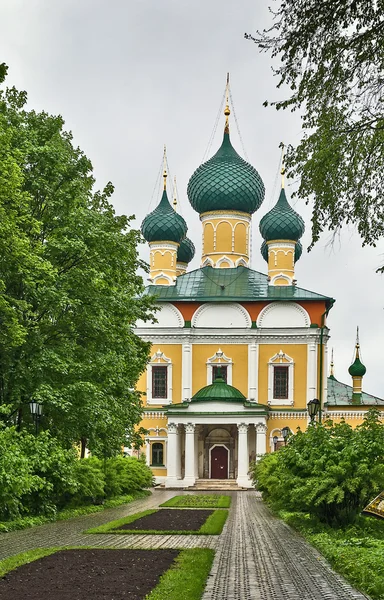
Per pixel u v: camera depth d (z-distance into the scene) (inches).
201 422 2429.9
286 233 2699.3
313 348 2544.3
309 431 966.4
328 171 602.9
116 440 1277.1
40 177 1155.9
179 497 1738.4
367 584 511.2
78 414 1105.4
